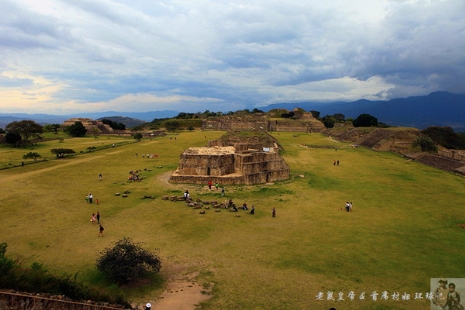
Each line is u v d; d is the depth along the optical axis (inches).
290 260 997.8
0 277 661.3
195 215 1418.6
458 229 1294.3
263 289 830.5
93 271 895.1
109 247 1058.1
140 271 839.1
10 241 1093.1
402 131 4030.5
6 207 1453.0
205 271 920.9
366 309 755.4
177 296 788.0
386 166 2785.4
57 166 2482.8
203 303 760.3
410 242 1154.7
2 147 3494.1
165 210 1481.3
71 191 1777.8
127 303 718.5
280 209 1535.4
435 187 2028.8
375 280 887.1
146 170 2406.5
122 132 5802.2
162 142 4047.7
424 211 1530.5
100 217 1368.1
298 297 796.6
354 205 1615.4
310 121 6855.3
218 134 5022.1
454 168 2554.1
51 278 720.3
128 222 1315.2
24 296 633.6
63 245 1073.5
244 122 6432.1
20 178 2020.2
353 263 984.3
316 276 903.1
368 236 1205.7
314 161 2999.5
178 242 1125.1
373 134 4362.7
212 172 2089.1
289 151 3575.3
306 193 1845.5
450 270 948.0
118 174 2265.0
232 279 877.8
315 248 1090.7
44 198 1616.6
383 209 1556.3
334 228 1286.9
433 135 3976.4
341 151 3686.0
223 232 1225.4
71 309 649.0
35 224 1262.3
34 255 992.2
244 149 2431.1
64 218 1339.8
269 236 1192.8
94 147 3462.1
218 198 1713.8
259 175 2100.1
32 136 4089.6
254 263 975.0
